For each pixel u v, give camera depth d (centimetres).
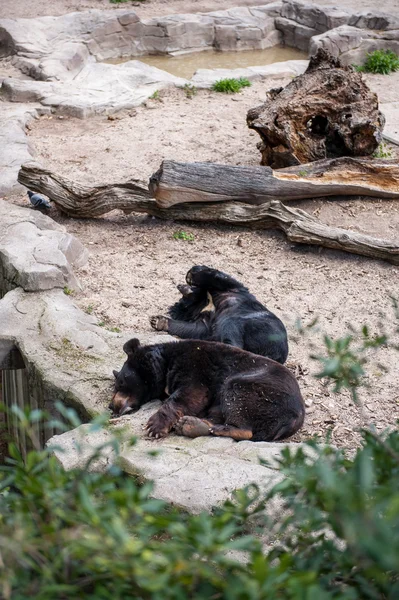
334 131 1558
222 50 2695
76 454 755
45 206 1460
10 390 1216
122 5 2930
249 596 277
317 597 268
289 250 1330
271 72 2312
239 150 1764
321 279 1240
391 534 260
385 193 1456
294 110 1543
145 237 1381
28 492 329
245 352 841
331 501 298
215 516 388
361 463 299
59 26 2520
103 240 1371
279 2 2820
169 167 1362
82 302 1150
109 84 2153
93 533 304
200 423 798
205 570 293
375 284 1223
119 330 1077
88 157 1720
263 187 1408
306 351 1041
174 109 2039
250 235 1383
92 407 877
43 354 977
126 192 1415
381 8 2800
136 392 859
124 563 287
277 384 811
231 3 2972
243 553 592
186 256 1316
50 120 1958
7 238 1256
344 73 1568
